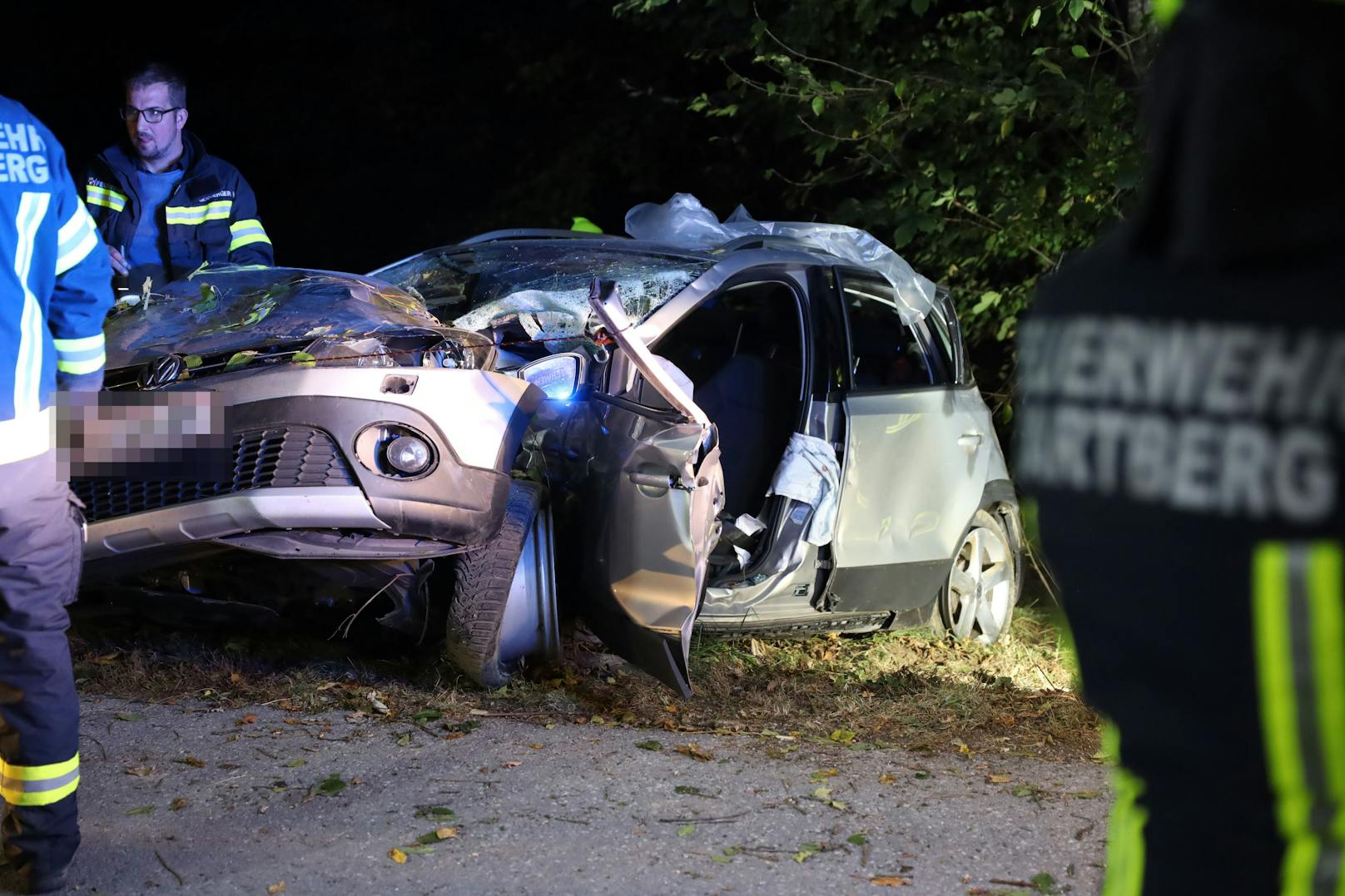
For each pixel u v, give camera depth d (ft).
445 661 15.57
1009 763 13.79
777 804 12.01
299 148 47.65
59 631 9.61
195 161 18.54
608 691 15.44
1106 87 22.88
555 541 15.51
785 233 19.66
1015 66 24.45
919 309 19.02
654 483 14.24
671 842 11.03
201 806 11.39
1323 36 3.79
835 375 17.25
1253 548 3.81
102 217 18.25
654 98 37.42
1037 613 22.93
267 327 14.26
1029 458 4.55
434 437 13.50
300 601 15.11
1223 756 3.99
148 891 9.86
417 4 47.16
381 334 14.08
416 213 46.57
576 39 40.65
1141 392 4.10
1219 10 3.95
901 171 25.61
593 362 15.49
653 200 39.63
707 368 18.63
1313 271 3.81
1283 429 3.77
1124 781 4.63
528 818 11.40
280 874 10.19
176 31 49.34
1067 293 4.44
